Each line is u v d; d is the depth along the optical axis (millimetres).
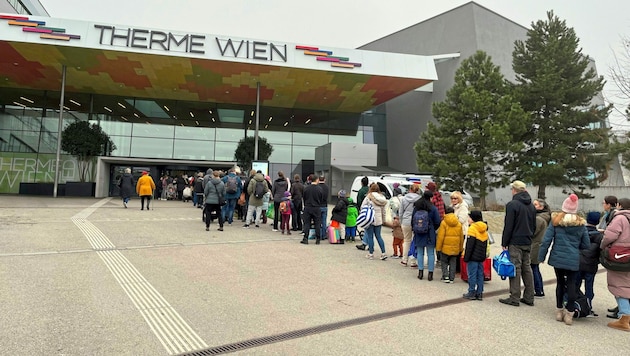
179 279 6188
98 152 25859
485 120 17359
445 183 18031
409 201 8070
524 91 20531
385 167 30469
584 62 20891
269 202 14055
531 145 20500
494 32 26875
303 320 4645
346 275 7008
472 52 25953
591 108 19844
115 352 3582
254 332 4219
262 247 9227
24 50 20016
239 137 29484
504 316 5184
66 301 4891
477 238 5930
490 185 17859
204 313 4738
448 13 28188
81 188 25578
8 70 23344
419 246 7082
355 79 23594
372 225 8539
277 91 26500
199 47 20438
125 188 18078
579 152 19797
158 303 5016
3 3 26609
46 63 21953
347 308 5172
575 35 21219
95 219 12812
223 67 21906
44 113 27250
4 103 26953
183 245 8938
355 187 16875
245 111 30047
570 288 5023
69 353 3518
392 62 22844
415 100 29406
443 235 6852
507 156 20062
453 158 17906
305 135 30578
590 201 25047
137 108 28422
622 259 4852
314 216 10164
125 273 6352
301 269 7277
